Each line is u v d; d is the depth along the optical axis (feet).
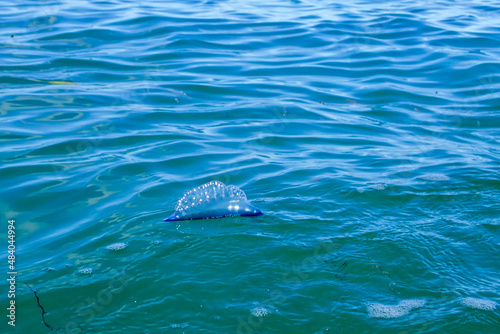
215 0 38.58
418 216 12.25
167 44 27.55
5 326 8.80
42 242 11.21
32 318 9.02
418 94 21.97
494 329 8.82
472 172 14.61
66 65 23.75
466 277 10.14
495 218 12.13
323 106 20.56
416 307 9.36
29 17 31.45
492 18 33.88
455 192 13.38
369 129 18.45
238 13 34.65
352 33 30.58
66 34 28.32
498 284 9.94
